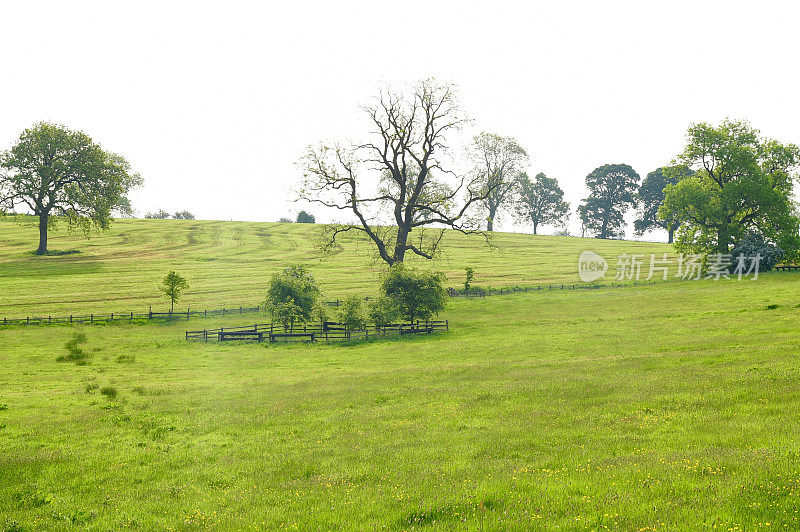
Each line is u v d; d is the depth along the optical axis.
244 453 16.33
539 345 37.00
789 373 20.02
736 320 38.97
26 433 19.56
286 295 50.56
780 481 9.95
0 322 56.25
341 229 62.62
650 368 25.12
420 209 60.94
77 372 34.28
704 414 16.14
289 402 23.16
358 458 14.73
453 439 16.00
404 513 10.19
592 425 16.30
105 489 13.77
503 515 9.72
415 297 47.97
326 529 9.82
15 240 116.06
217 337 47.59
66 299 69.81
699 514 8.99
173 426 20.06
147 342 46.62
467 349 37.84
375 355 38.00
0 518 11.98
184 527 10.78
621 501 9.92
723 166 71.62
